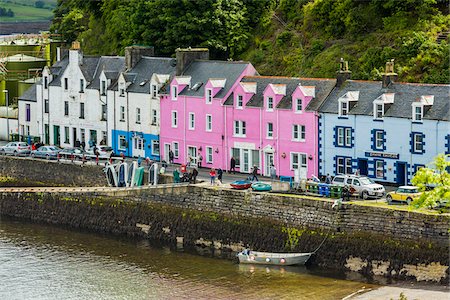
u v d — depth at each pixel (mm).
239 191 112062
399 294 94688
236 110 127812
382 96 114375
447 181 71625
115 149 144750
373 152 115188
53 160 139625
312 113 120062
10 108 164375
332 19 153250
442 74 132875
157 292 100062
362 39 147875
